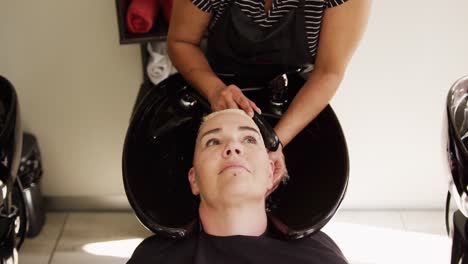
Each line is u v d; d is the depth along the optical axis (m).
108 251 2.00
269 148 1.13
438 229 2.05
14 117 1.17
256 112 1.15
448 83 1.82
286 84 1.28
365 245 2.00
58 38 1.78
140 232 2.07
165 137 1.22
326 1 1.13
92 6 1.72
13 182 1.21
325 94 1.19
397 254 1.97
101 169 2.06
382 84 1.84
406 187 2.07
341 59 1.19
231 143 1.06
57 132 1.98
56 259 1.97
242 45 1.23
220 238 1.02
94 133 1.98
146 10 1.51
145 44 1.66
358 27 1.15
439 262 1.94
